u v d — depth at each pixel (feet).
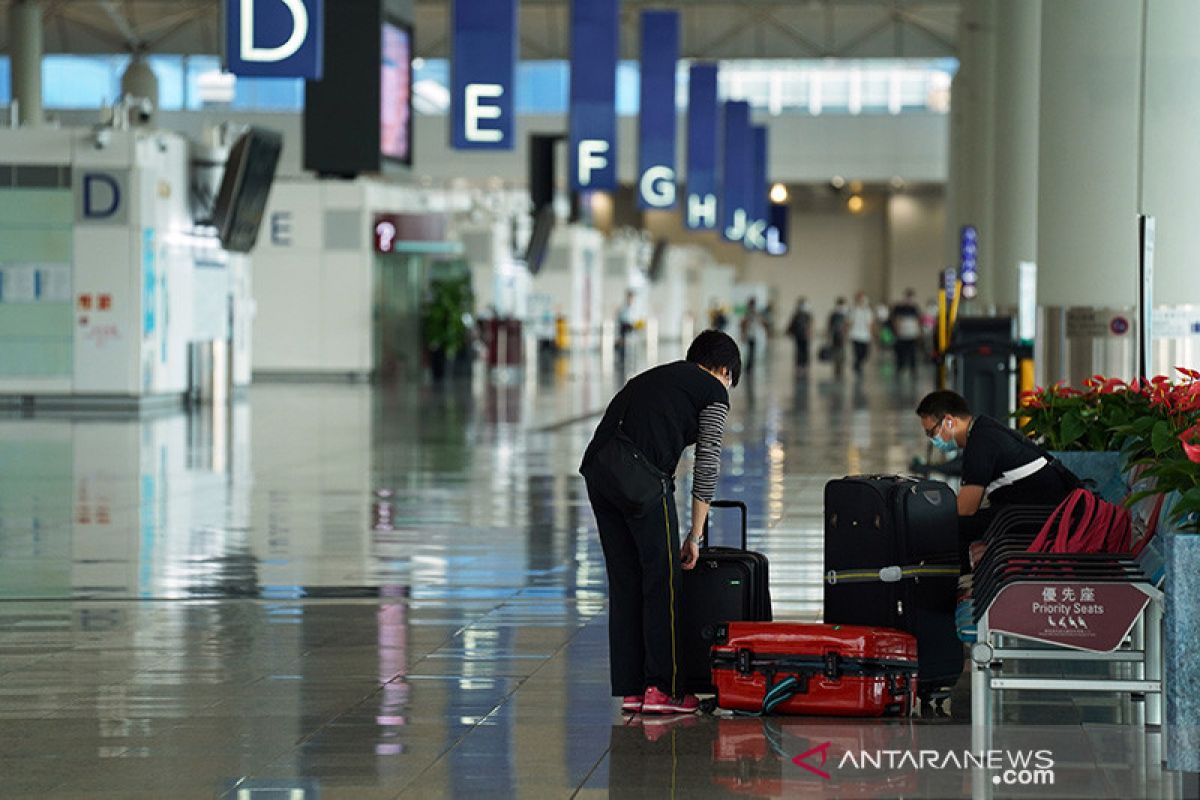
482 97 127.54
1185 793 32.50
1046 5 77.20
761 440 126.82
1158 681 38.19
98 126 149.38
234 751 36.50
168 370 157.38
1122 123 75.61
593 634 50.90
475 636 50.62
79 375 150.00
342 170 122.93
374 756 36.06
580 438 128.26
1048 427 56.90
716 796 32.71
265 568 64.85
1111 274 76.07
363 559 67.31
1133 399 55.72
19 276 149.59
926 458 107.86
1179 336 73.00
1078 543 41.16
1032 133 136.15
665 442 40.27
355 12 123.34
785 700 39.60
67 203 149.18
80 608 55.72
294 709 40.65
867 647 39.68
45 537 73.41
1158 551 39.01
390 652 48.06
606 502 40.55
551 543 72.18
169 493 90.53
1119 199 75.87
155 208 152.15
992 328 94.89
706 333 41.63
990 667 41.98
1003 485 46.65
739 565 41.29
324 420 146.41
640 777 34.22
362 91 123.34
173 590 59.57
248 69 90.53
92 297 149.38
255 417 149.18
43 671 45.39
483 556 68.28
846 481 42.04
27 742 37.47
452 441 125.29
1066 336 76.84
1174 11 72.02
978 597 39.04
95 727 38.83
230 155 160.97
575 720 39.45
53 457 110.11
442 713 40.19
